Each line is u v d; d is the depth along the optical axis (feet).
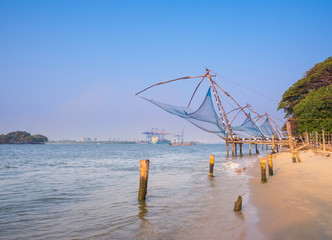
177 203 34.35
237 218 25.89
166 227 24.61
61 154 221.05
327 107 111.24
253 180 49.67
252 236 20.49
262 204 30.07
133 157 168.45
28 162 124.98
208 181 53.01
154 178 59.26
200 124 108.06
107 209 32.50
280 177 48.73
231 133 141.08
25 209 33.22
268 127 175.11
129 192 43.88
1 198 39.99
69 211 31.96
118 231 24.06
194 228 23.86
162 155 195.93
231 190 41.60
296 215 24.23
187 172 71.00
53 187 49.75
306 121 117.39
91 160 138.82
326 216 23.08
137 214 29.66
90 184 53.16
